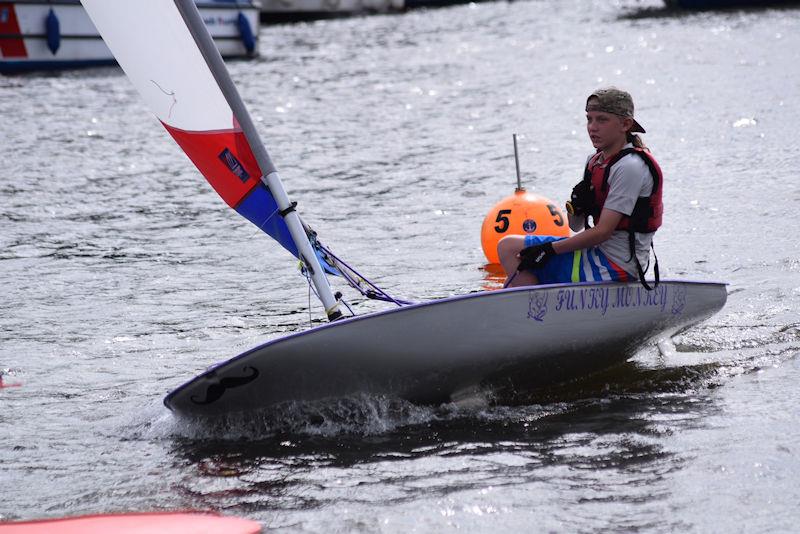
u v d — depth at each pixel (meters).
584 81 70.31
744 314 22.25
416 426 17.25
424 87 73.38
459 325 17.25
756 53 77.38
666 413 16.98
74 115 65.06
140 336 23.47
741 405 17.05
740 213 31.91
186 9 18.11
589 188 18.66
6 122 62.28
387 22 138.75
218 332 23.59
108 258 31.25
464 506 13.88
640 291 18.77
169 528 13.80
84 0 17.95
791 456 14.77
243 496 14.77
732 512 13.22
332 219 35.34
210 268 29.78
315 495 14.62
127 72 18.14
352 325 16.73
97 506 14.69
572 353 18.36
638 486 14.16
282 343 16.59
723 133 46.44
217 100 18.31
